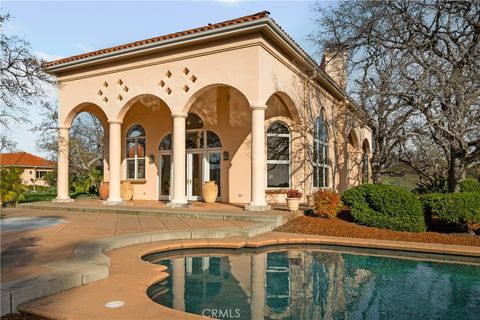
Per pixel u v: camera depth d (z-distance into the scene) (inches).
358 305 201.2
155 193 684.1
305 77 593.0
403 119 515.8
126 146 721.0
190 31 482.9
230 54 479.8
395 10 488.4
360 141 942.4
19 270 200.4
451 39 463.2
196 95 516.7
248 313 184.4
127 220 429.1
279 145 603.2
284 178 601.3
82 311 156.1
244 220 425.1
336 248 344.2
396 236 365.7
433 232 384.2
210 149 631.2
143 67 553.0
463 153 453.7
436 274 265.1
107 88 589.0
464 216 362.0
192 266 273.1
